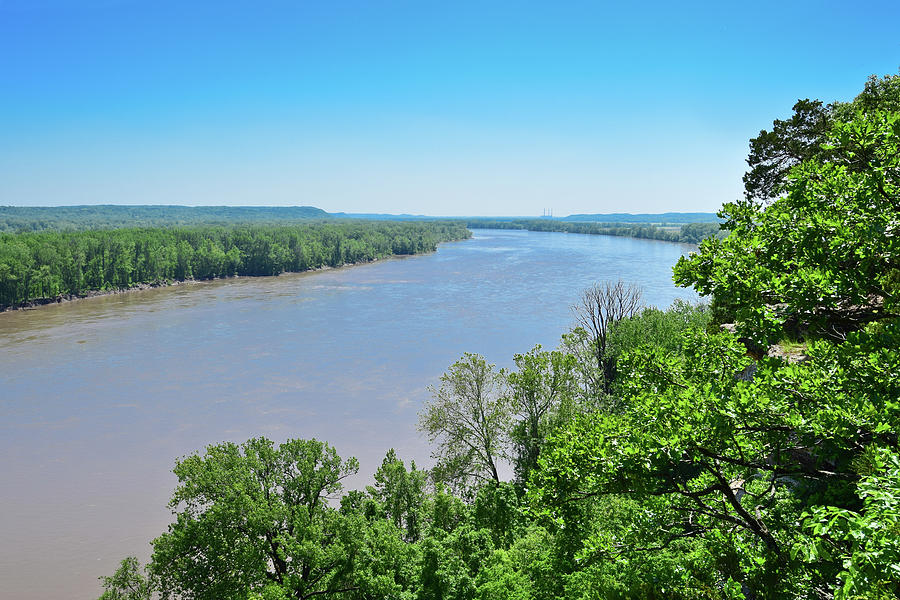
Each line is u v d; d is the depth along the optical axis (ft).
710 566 40.42
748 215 45.16
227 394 212.43
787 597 34.22
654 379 47.32
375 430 176.76
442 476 127.24
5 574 115.85
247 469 93.81
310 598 88.79
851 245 38.27
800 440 38.22
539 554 73.56
